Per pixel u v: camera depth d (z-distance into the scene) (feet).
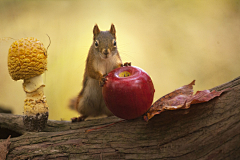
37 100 6.08
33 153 5.95
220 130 5.86
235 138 5.82
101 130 6.01
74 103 6.63
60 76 7.05
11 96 7.01
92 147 5.95
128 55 7.84
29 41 5.99
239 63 8.04
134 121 5.99
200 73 7.92
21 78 6.02
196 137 5.87
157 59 8.07
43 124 6.11
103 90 5.93
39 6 8.13
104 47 6.35
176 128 5.90
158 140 5.91
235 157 5.81
